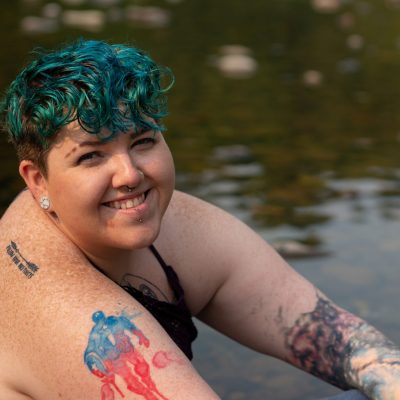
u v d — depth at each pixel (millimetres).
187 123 6504
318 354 2336
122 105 1857
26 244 2061
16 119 1935
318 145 6094
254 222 4520
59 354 1934
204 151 5801
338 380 2320
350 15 12156
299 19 11617
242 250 2357
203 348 3336
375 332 2314
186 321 2225
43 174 1955
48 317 1948
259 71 8453
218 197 4879
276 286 2371
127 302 1974
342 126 6637
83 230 1966
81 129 1855
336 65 8930
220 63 8609
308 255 4121
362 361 2238
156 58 8594
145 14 10828
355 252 4191
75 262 2020
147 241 1962
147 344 1921
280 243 4211
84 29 9461
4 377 2049
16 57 7711
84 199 1900
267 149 5941
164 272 2236
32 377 2006
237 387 3070
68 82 1838
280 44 9875
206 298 2344
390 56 9492
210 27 10562
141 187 1923
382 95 7715
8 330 2031
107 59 1860
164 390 1888
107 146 1883
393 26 11383
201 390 1899
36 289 1984
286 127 6531
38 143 1915
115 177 1888
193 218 2332
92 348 1909
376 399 2182
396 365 2201
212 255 2314
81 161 1886
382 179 5375
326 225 4539
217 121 6605
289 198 4945
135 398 1897
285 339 2363
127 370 1901
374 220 4656
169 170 1960
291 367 3229
